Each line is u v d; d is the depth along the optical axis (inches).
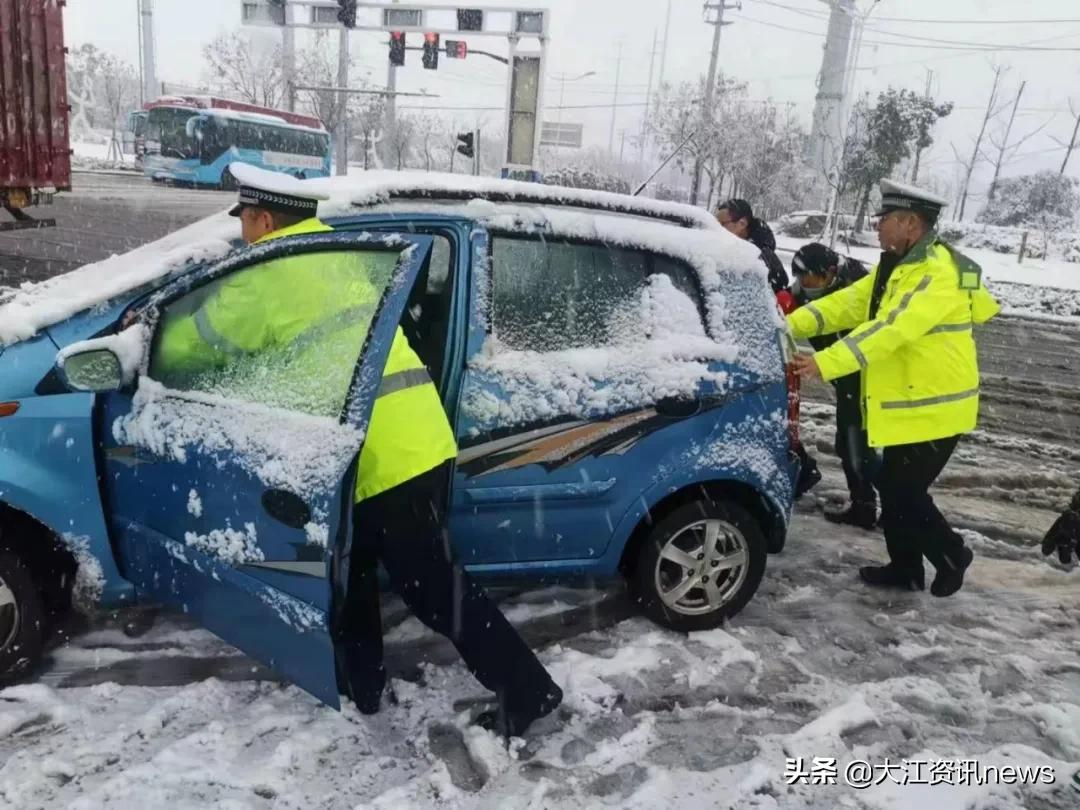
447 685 122.3
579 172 1219.2
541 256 127.3
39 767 99.6
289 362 104.8
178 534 108.1
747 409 137.1
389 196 127.1
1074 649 143.6
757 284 141.4
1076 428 302.4
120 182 1135.6
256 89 1444.4
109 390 109.0
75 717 108.6
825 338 186.4
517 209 126.7
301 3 789.2
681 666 131.1
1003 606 157.6
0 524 111.3
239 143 1130.7
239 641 105.3
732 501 140.1
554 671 126.5
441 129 1865.2
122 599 117.5
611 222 132.0
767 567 168.1
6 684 114.2
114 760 102.3
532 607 146.2
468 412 118.2
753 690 126.7
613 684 125.4
